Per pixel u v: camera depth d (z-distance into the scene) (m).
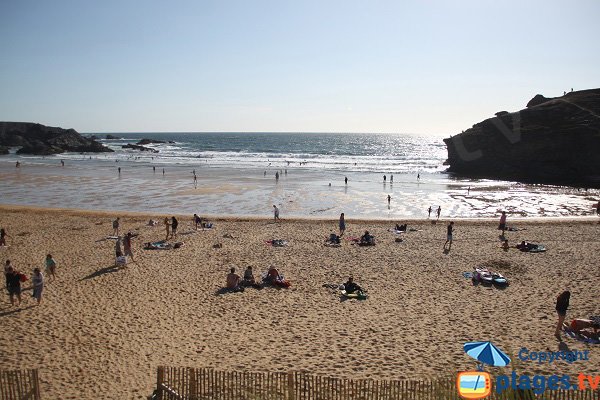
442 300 17.30
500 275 19.69
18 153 112.88
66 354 12.65
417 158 114.44
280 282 18.64
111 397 10.62
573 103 80.12
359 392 10.23
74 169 72.75
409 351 13.04
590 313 16.09
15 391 10.35
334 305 16.69
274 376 11.39
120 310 15.93
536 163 72.94
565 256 23.83
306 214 37.66
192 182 56.59
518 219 35.47
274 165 84.06
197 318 15.36
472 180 66.50
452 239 27.67
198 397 10.34
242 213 37.78
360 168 80.69
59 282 18.81
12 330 14.14
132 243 26.16
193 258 22.91
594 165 68.62
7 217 34.03
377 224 32.56
